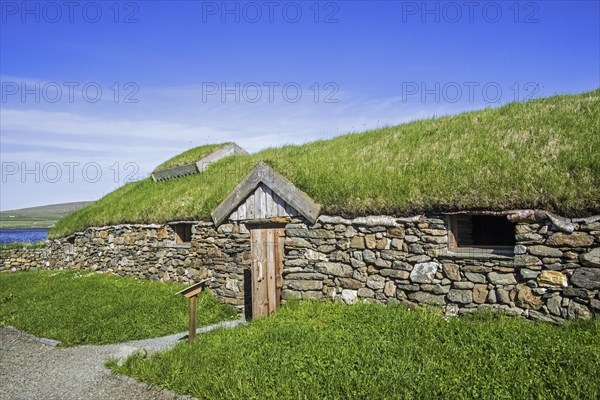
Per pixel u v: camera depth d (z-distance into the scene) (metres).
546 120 10.16
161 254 14.00
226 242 11.59
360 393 5.38
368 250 9.09
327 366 6.22
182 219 13.12
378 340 6.97
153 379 6.69
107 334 9.60
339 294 9.40
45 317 11.08
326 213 9.70
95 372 7.47
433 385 5.39
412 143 11.24
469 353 6.21
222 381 6.12
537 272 7.34
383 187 9.33
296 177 10.48
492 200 7.90
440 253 8.24
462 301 7.97
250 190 10.88
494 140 9.90
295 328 7.94
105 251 16.86
